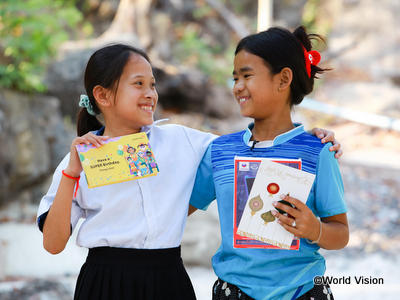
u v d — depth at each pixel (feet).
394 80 78.89
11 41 45.14
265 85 14.34
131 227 15.08
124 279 14.80
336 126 69.56
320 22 88.12
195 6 77.36
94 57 15.49
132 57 15.25
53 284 31.19
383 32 84.69
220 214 14.94
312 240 13.60
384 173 55.31
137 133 14.53
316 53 15.26
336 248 14.25
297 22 88.69
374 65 81.05
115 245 14.97
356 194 50.34
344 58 82.69
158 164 15.61
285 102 14.87
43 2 47.83
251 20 85.56
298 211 13.23
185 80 61.52
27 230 39.91
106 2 71.20
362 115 56.29
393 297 31.30
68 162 15.46
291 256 14.23
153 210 15.19
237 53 14.69
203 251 38.01
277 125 14.90
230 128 61.41
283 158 14.47
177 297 15.12
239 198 14.05
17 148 43.32
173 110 62.54
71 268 36.14
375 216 46.83
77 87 52.11
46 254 36.99
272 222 13.46
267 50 14.29
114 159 14.17
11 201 44.01
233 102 64.85
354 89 76.69
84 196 15.24
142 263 14.93
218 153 15.43
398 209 47.75
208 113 63.31
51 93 51.96
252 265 14.20
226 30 79.25
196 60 68.90
